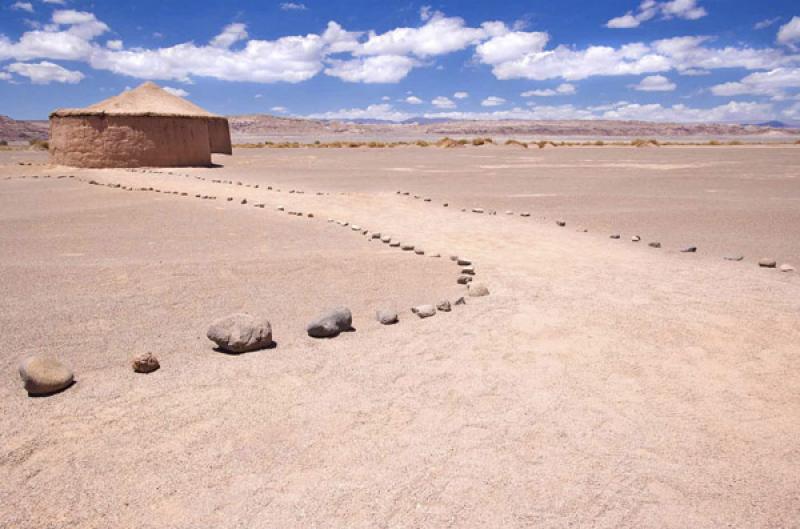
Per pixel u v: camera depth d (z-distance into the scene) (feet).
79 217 38.17
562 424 11.36
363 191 57.11
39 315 17.54
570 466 9.93
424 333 16.51
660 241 31.83
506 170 85.10
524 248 29.53
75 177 65.92
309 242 30.50
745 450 10.48
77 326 16.66
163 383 13.01
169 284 21.43
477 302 19.53
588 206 46.03
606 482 9.48
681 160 103.35
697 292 20.79
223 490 9.18
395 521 8.50
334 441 10.65
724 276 23.45
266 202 47.06
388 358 14.64
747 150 141.28
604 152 134.41
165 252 27.45
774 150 140.87
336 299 19.93
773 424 11.43
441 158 117.91
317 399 12.33
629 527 8.41
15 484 9.27
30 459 9.96
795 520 8.54
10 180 64.13
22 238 31.01
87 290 20.45
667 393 12.78
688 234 33.94
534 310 18.57
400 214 41.81
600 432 11.07
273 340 15.84
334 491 9.17
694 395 12.69
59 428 10.99
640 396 12.62
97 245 29.19
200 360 14.37
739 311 18.40
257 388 12.82
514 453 10.31
